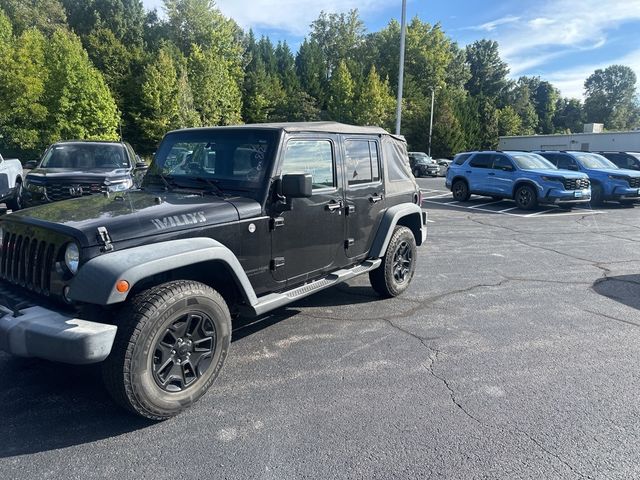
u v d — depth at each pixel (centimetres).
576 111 9600
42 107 2977
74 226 293
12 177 1094
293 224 398
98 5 6359
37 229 313
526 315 525
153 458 270
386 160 535
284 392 348
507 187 1504
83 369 381
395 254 557
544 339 456
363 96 5084
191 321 314
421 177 3391
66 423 304
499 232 1072
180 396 310
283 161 383
